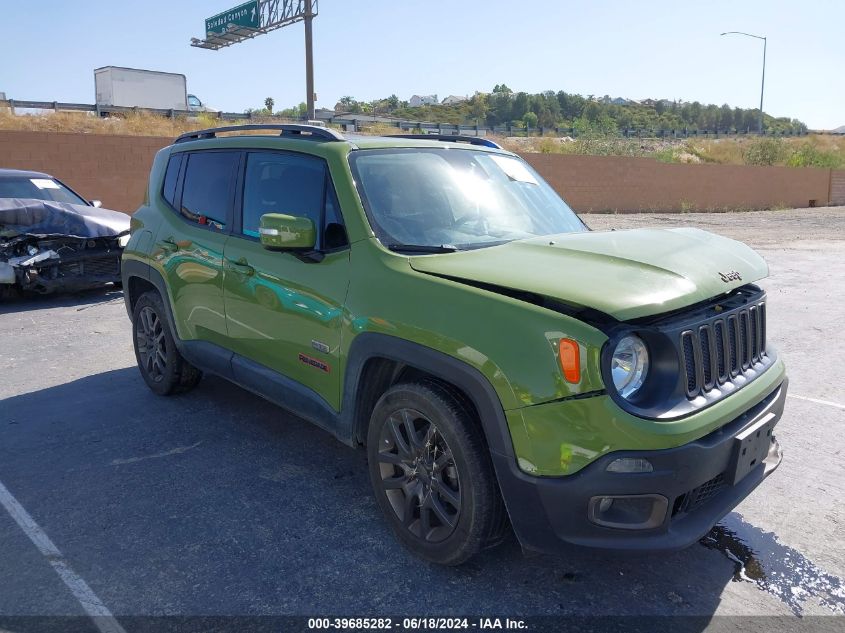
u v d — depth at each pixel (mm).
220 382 5777
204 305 4551
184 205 4895
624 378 2619
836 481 4082
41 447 4480
